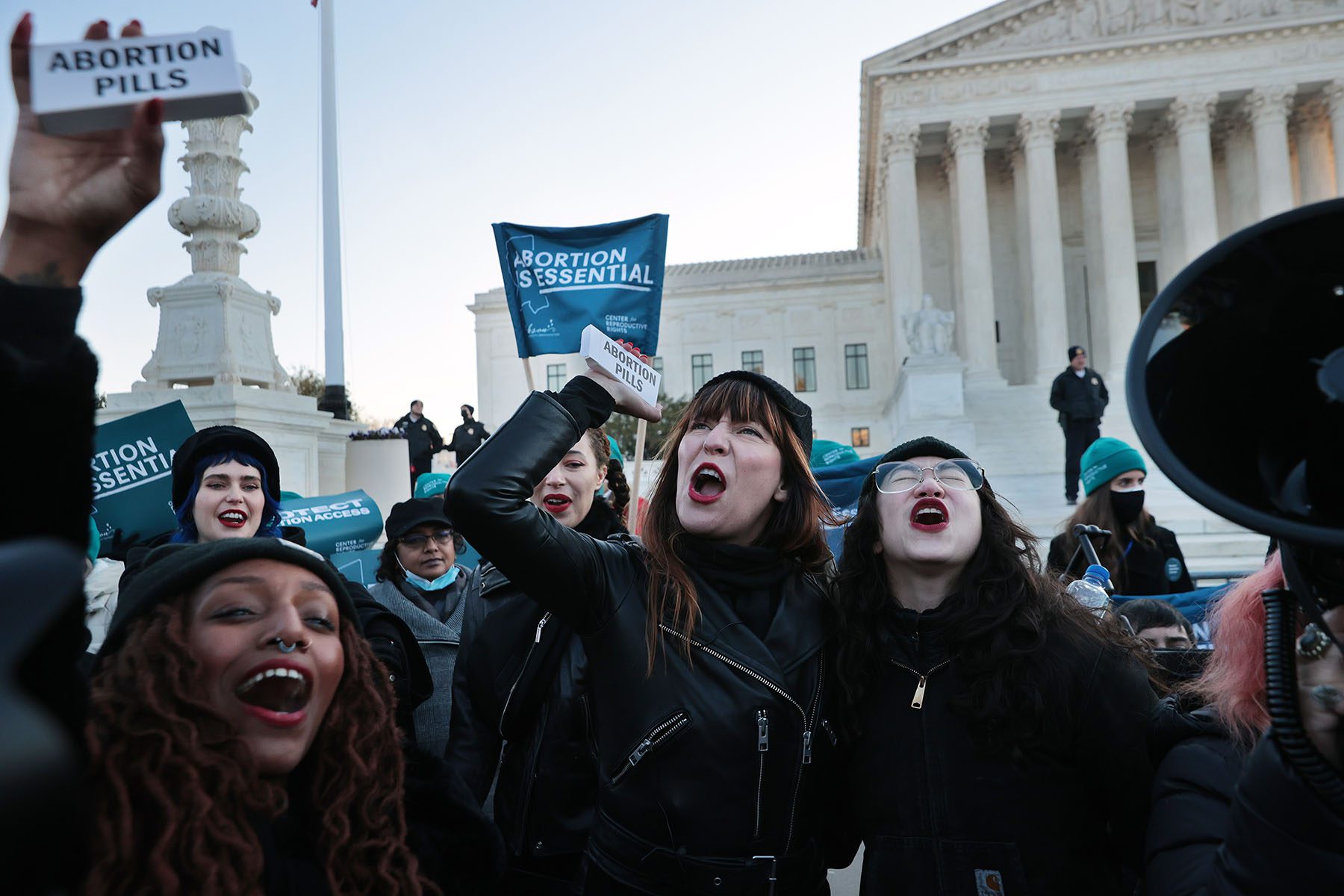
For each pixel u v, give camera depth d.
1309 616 1.08
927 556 2.20
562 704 2.67
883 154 42.03
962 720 2.14
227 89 0.95
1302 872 1.13
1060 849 2.09
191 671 1.56
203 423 9.10
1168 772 1.66
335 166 13.96
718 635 2.12
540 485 3.40
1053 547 5.66
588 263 4.48
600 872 2.10
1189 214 38.16
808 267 55.78
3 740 0.44
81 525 0.84
